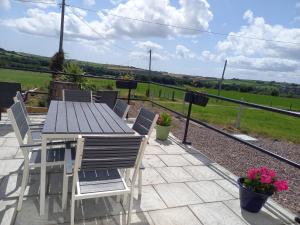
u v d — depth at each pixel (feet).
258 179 8.20
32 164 6.89
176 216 7.57
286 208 9.10
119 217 7.13
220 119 37.96
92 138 5.24
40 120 15.93
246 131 27.43
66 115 8.69
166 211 7.75
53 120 7.86
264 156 16.51
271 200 9.29
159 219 7.32
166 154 12.67
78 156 5.35
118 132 7.22
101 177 6.61
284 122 51.13
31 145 6.78
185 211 7.89
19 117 7.17
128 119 19.33
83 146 5.26
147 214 7.47
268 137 25.90
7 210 6.88
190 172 10.84
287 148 21.27
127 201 7.88
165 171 10.64
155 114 8.11
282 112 8.91
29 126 8.91
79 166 5.53
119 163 5.88
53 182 8.48
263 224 7.75
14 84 14.60
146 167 10.78
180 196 8.75
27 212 6.89
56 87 17.19
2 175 8.66
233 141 19.24
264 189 8.04
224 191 9.49
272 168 14.33
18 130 6.55
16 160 9.89
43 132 6.51
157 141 14.64
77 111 9.49
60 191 7.99
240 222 7.70
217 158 14.17
